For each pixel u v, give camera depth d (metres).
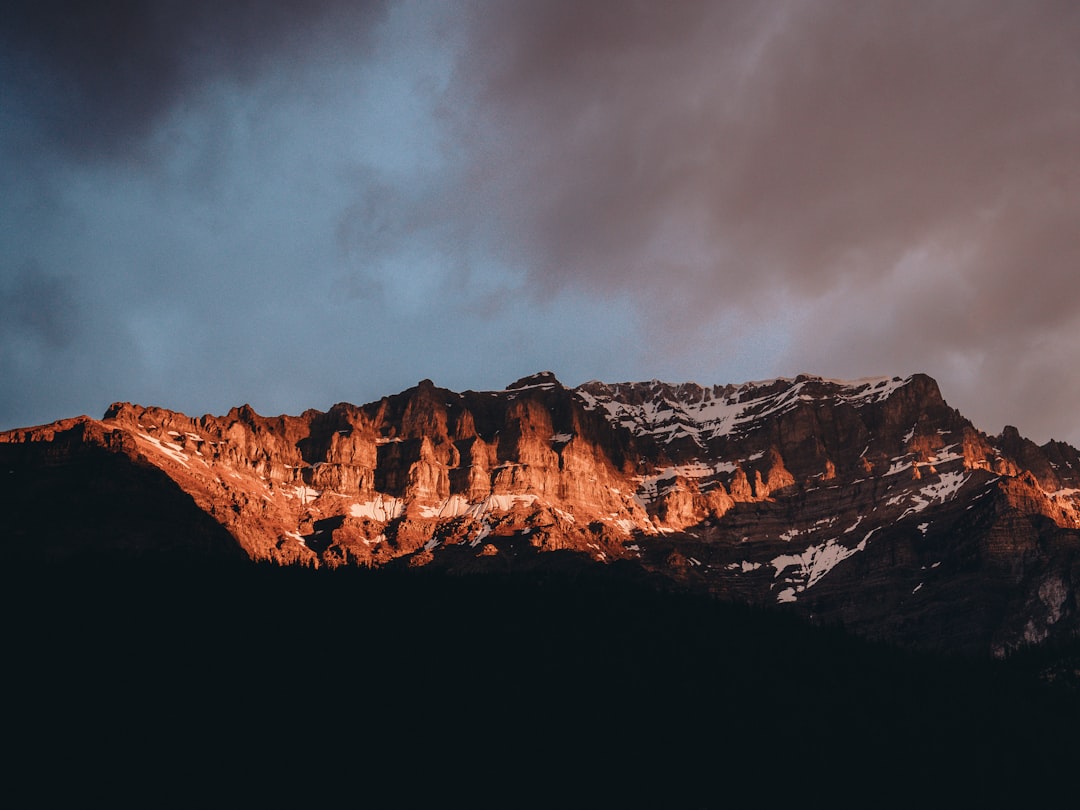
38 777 192.25
